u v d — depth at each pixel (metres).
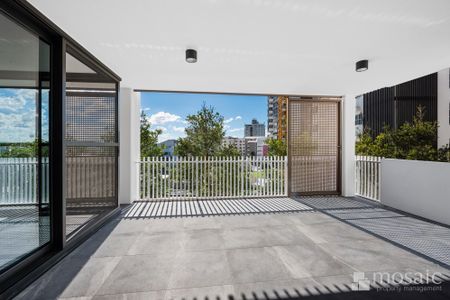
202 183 6.09
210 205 5.33
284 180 6.38
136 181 5.77
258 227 3.91
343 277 2.39
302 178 6.34
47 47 2.83
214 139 9.67
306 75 4.68
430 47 3.46
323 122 6.48
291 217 4.47
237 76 4.71
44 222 2.79
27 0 2.29
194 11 2.53
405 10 2.53
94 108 4.09
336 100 6.46
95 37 3.10
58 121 2.91
